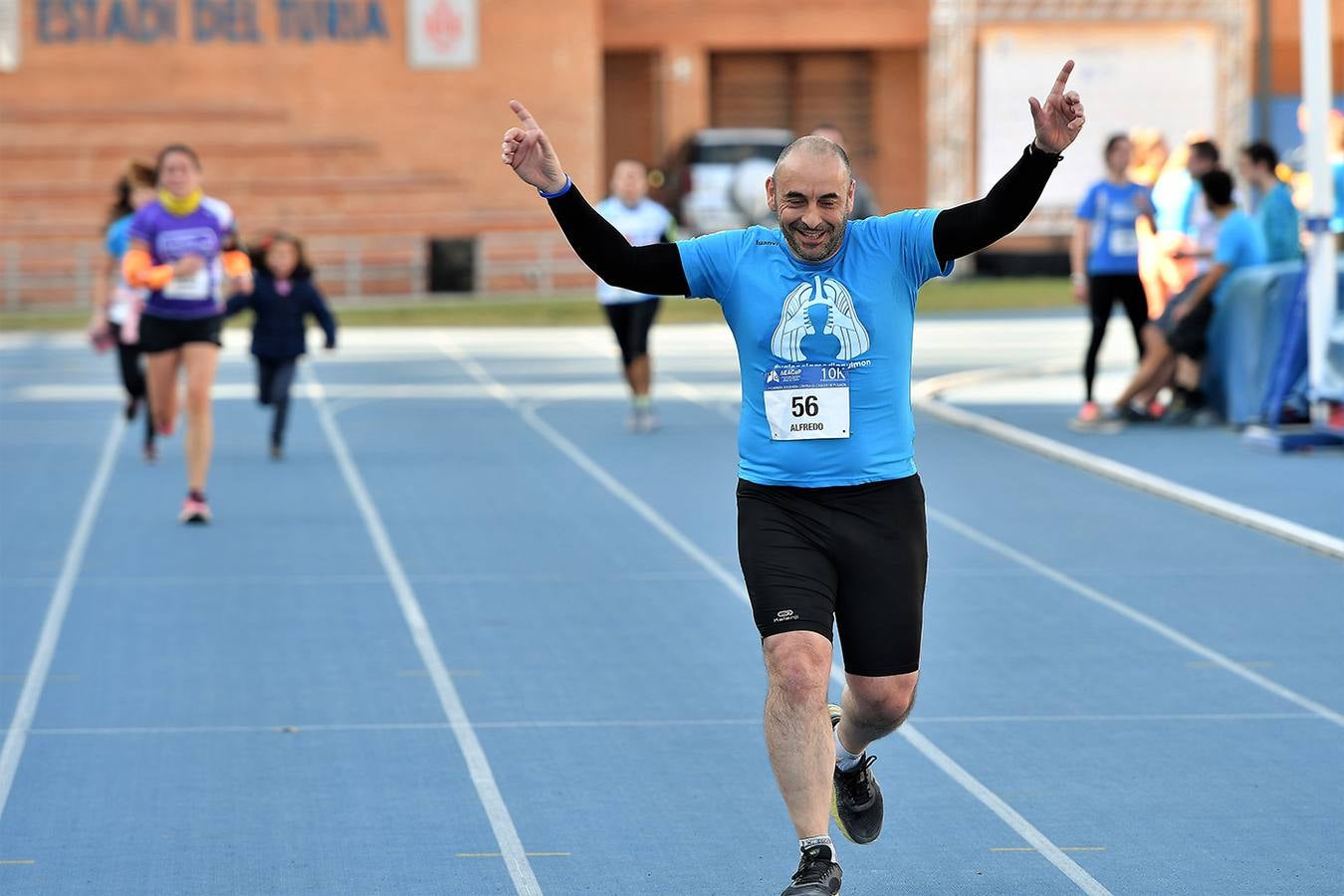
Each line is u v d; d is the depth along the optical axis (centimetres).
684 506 1914
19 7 5547
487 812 948
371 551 1677
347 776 1011
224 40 5616
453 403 2869
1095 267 2380
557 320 4597
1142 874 852
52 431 2556
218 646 1315
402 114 5684
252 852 888
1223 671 1227
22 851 889
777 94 6512
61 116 5569
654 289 800
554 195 781
